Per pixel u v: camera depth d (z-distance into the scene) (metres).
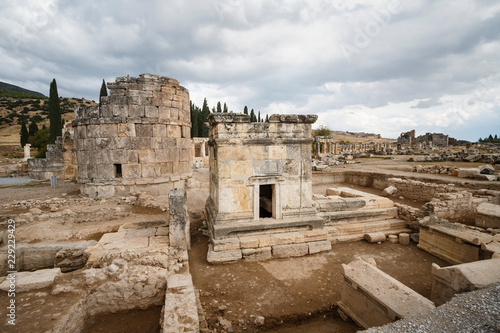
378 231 11.41
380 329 3.96
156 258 7.66
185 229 8.69
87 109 16.11
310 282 7.85
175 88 17.64
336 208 11.73
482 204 11.71
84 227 11.60
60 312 5.85
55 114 41.41
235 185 9.63
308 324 6.27
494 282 5.48
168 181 17.52
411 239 10.92
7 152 57.53
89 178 16.23
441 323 4.02
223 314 6.45
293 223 9.95
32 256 9.64
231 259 8.91
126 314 6.93
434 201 11.36
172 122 17.47
